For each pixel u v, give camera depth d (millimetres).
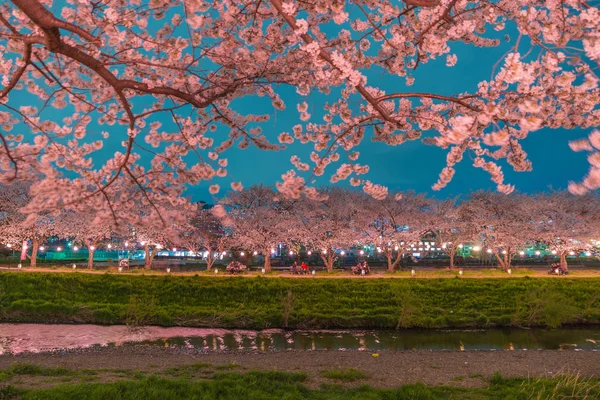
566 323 26438
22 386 10562
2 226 40969
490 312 27500
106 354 18438
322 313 27156
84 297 28438
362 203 47094
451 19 5215
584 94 5367
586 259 66938
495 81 4391
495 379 12805
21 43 6641
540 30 4566
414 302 27922
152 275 33031
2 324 24766
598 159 3547
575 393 10344
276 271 46281
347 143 7586
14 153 7074
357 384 12578
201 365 14492
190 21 4789
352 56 7438
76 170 8133
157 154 7035
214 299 29109
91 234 42094
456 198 47781
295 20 4863
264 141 8445
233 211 45938
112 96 8258
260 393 10164
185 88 7949
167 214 8195
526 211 43375
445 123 6500
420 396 10562
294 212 46781
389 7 6918
